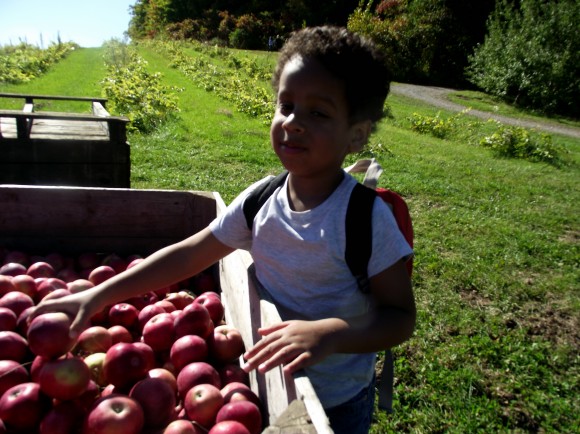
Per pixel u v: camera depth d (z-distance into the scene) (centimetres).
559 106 1381
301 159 69
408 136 723
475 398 154
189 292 128
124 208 139
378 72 71
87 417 74
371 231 70
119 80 705
